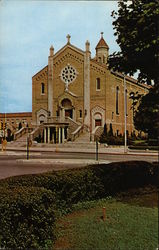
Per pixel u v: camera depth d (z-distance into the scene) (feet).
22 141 144.15
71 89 148.36
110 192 27.63
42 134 148.87
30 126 168.14
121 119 135.23
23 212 16.93
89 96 142.92
